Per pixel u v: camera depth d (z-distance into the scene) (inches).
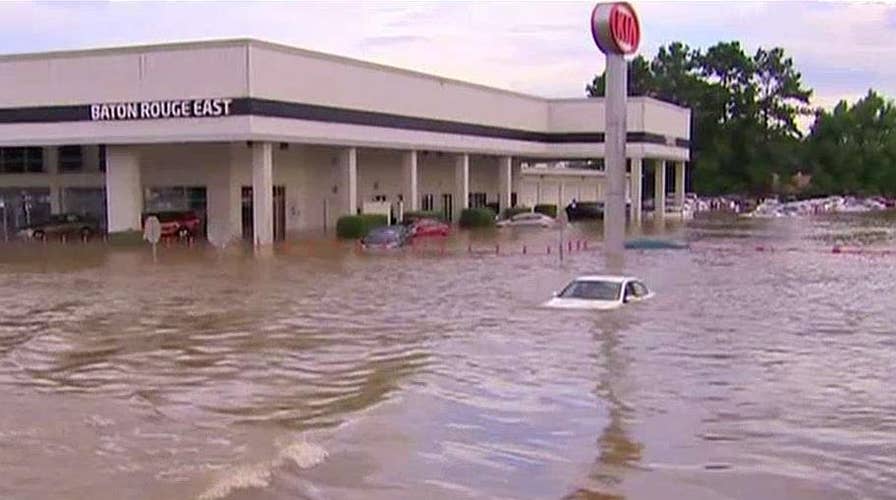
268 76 1930.4
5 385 705.6
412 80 2437.3
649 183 4830.2
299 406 631.2
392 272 1505.9
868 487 464.4
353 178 2253.9
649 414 600.4
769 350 815.7
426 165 2864.2
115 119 1995.6
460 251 1916.8
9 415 613.9
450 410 613.6
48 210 2386.8
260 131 1909.4
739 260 1754.4
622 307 1057.5
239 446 541.0
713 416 594.9
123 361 791.1
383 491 462.9
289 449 532.1
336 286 1315.2
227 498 455.5
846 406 618.8
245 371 745.6
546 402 631.8
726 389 667.4
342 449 531.5
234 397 659.4
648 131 3110.2
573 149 3134.8
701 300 1151.6
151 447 539.2
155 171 2186.3
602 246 2047.2
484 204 3179.1
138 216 2089.1
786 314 1037.8
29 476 491.2
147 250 1905.8
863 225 3154.5
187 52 1918.1
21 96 2075.5
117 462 512.7
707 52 4985.2
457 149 2659.9
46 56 2043.6
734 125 4862.2
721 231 2738.7
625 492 457.4
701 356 786.2
